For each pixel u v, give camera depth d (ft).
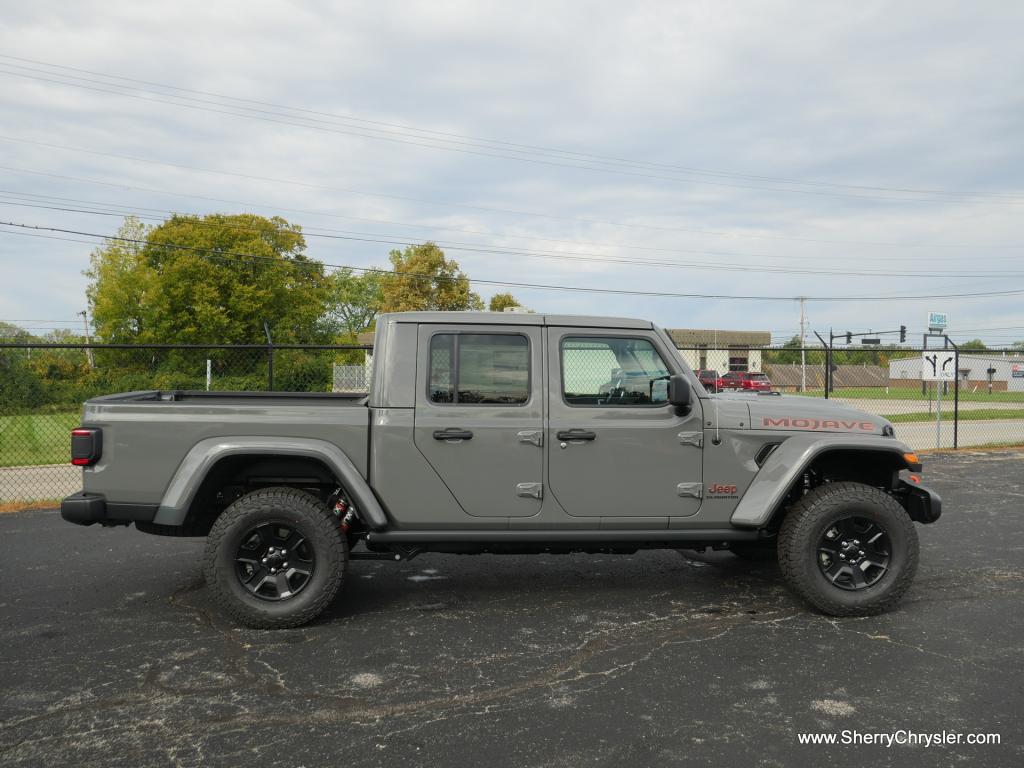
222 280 147.43
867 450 15.53
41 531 23.66
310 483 16.16
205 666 12.73
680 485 15.43
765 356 175.83
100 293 145.07
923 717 10.70
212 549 14.34
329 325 229.04
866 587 15.19
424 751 9.79
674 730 10.35
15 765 9.44
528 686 11.89
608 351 15.69
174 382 50.72
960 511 26.35
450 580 18.28
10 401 44.19
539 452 15.17
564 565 19.74
